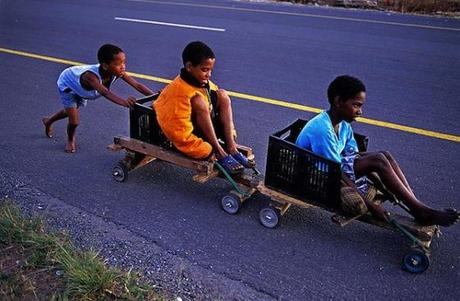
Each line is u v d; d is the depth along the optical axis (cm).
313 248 355
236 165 386
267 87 678
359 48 873
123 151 497
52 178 442
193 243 358
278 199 368
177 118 381
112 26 1036
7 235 342
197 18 1112
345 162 351
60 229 365
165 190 425
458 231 376
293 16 1136
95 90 450
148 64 778
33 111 598
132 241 357
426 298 311
